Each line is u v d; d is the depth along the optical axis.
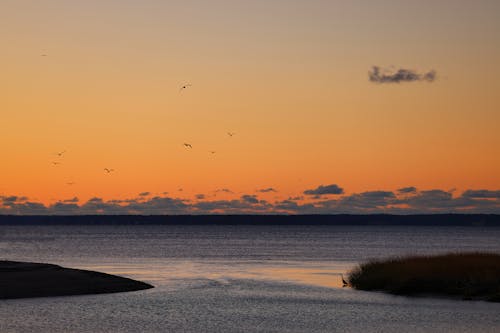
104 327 52.00
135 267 116.62
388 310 61.25
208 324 54.12
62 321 54.03
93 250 188.25
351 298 69.38
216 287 80.44
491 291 67.88
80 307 61.16
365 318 57.16
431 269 72.25
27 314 57.00
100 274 85.75
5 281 75.94
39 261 134.25
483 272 69.69
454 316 57.75
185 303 65.19
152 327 52.41
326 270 110.44
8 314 56.94
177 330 51.44
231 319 56.50
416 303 65.12
